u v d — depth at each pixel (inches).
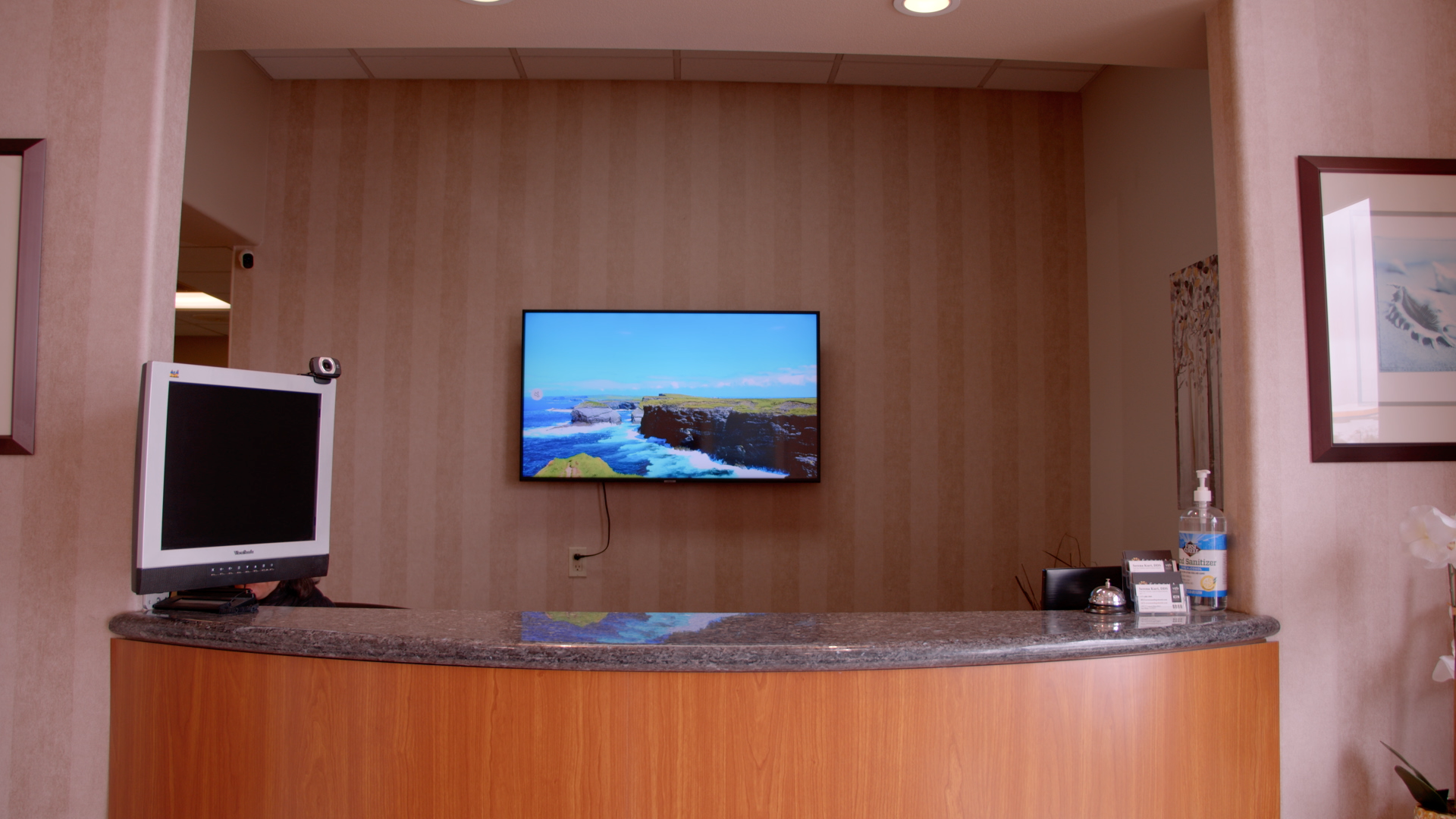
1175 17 79.9
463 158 151.5
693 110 152.2
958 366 149.6
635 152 151.6
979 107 153.2
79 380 69.7
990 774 57.7
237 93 141.5
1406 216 73.5
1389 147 74.3
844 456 148.0
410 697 57.0
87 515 69.0
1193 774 63.0
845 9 80.2
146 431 59.9
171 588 60.9
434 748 56.6
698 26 84.1
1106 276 143.8
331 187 150.9
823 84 152.4
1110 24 81.5
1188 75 119.3
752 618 65.9
